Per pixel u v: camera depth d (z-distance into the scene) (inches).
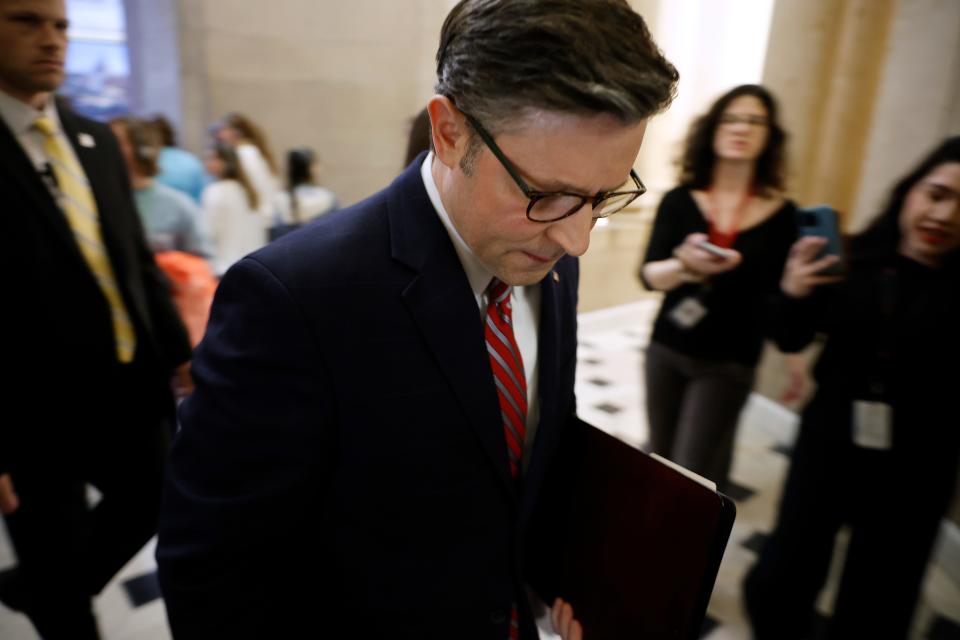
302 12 154.6
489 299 29.0
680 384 79.3
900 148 103.3
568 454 33.6
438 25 170.1
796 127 122.3
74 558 56.9
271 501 24.8
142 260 61.7
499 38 19.8
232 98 151.7
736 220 73.9
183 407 26.6
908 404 54.3
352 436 25.6
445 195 25.6
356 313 24.8
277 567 27.7
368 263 25.5
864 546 57.7
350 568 27.9
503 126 20.5
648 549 27.7
